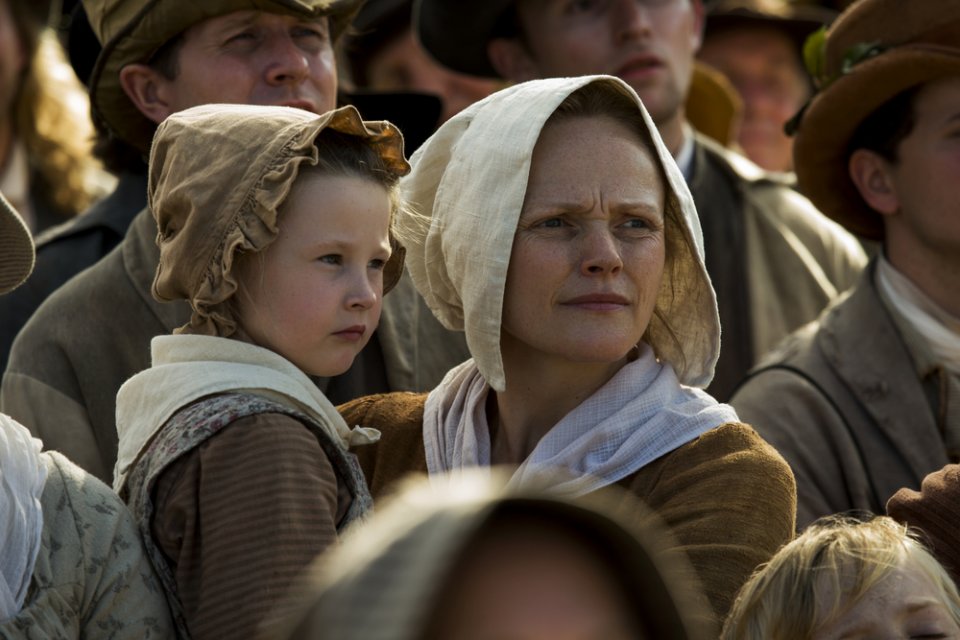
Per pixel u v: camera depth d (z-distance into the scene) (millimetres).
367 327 7520
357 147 7617
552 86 8023
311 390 7379
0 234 7430
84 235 12352
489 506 3074
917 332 11367
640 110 7996
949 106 11477
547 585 3152
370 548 3057
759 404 11312
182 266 7414
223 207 7316
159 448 7195
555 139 7961
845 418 11109
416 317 10672
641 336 8461
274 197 7234
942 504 8555
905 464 10945
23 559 6719
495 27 15281
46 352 10500
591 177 7840
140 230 10805
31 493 6902
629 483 7773
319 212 7355
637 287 7883
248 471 6879
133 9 10859
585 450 7820
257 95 10750
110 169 12633
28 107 15797
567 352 7832
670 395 8078
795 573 7180
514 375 8273
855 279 14164
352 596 3008
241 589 6656
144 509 7156
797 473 10922
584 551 3197
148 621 6953
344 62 17312
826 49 12102
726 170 14266
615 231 7895
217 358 7371
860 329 11500
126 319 10500
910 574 7137
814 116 12008
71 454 10203
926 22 11484
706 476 7660
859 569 7121
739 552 7379
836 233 14320
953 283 11469
